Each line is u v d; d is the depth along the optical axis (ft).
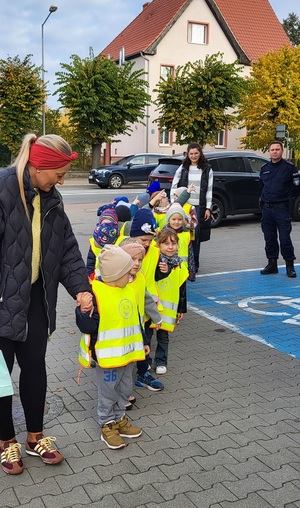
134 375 14.92
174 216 16.66
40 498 9.62
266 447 11.32
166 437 11.71
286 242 26.23
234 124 104.68
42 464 10.70
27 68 99.30
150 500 9.58
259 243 36.24
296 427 12.17
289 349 17.10
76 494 9.74
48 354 16.49
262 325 19.48
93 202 61.46
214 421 12.41
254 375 15.02
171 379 14.71
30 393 10.64
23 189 9.45
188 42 117.60
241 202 42.47
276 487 9.97
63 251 10.67
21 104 98.12
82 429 12.09
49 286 10.26
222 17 119.03
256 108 102.32
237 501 9.55
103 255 11.23
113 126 96.89
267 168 26.13
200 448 11.28
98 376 11.51
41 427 10.93
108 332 11.27
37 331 10.34
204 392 13.92
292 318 20.30
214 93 96.32
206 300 22.72
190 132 98.84
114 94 95.86
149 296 12.89
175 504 9.47
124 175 81.97
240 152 42.98
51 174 9.61
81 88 93.09
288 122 99.50
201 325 19.45
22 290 9.60
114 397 11.45
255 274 27.50
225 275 27.30
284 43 134.62
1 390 9.72
